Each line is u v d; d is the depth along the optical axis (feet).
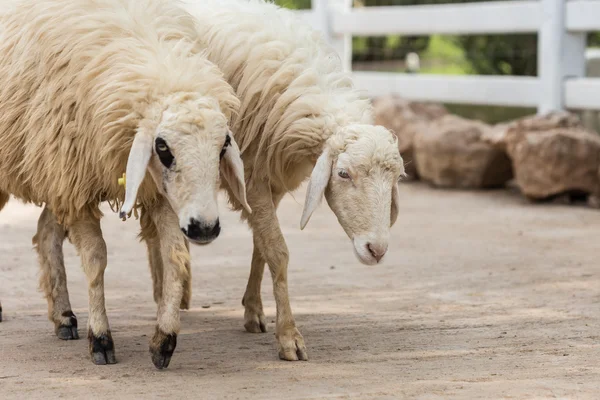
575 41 51.06
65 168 22.17
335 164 22.13
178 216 20.43
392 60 83.71
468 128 51.01
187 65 21.44
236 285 31.50
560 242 37.76
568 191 46.11
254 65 24.17
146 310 27.99
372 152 21.66
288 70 23.93
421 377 21.22
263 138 23.79
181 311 28.17
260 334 25.72
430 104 56.90
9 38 23.86
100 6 22.65
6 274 32.42
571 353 23.18
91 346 22.67
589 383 20.63
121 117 20.85
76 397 19.83
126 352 23.54
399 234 39.73
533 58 67.31
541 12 51.13
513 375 21.33
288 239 38.96
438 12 56.59
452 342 24.39
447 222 42.27
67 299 25.46
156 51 21.71
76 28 22.13
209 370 21.99
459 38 71.05
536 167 45.85
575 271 32.73
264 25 25.07
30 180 23.82
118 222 42.39
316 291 30.37
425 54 82.58
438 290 30.40
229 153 21.11
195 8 26.18
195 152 20.03
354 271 33.22
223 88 21.54
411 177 54.54
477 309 27.91
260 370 22.00
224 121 20.51
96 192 22.41
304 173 24.89
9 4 24.53
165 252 22.03
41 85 22.63
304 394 19.94
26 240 38.22
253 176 24.12
